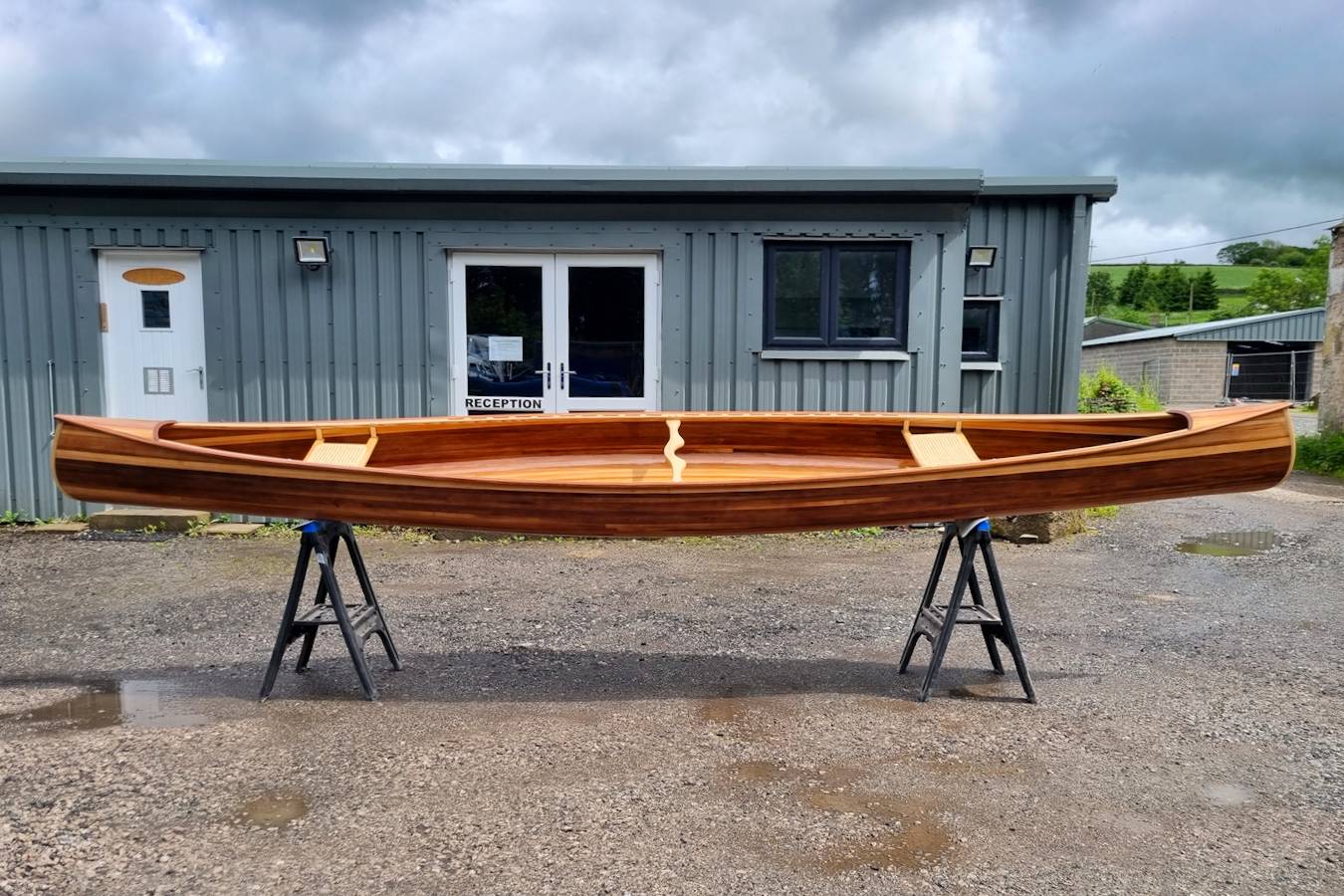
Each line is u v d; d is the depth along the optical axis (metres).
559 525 3.43
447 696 3.47
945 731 3.12
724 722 3.20
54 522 7.10
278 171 6.86
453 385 7.19
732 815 2.48
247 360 7.11
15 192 6.93
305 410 7.15
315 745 2.97
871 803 2.56
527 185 6.85
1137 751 2.95
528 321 7.21
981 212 7.94
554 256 7.18
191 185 6.79
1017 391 8.00
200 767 2.79
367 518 3.39
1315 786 2.69
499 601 4.99
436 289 7.11
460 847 2.30
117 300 7.11
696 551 6.50
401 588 5.29
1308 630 4.43
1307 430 16.53
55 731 3.08
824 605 4.92
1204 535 7.19
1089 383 9.00
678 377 7.18
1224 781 2.72
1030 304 7.96
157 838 2.34
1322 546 6.70
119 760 2.83
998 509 3.39
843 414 4.30
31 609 4.77
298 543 6.60
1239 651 4.07
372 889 2.11
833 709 3.33
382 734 3.07
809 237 7.07
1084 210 7.75
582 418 4.39
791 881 2.15
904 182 6.82
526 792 2.62
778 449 4.55
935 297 7.11
